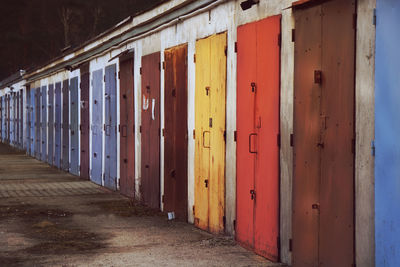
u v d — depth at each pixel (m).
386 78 4.96
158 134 11.32
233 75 8.16
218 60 8.65
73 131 19.31
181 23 10.15
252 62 7.55
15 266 6.78
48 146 23.72
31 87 28.30
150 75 11.84
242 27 7.84
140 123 12.55
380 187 5.04
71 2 62.38
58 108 21.86
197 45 9.43
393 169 4.86
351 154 5.48
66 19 57.22
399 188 4.77
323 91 5.95
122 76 13.94
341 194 5.62
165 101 10.95
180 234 8.80
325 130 5.91
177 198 10.31
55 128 22.33
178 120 10.29
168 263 6.89
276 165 6.93
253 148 7.50
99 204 12.16
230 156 8.24
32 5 65.75
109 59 15.01
